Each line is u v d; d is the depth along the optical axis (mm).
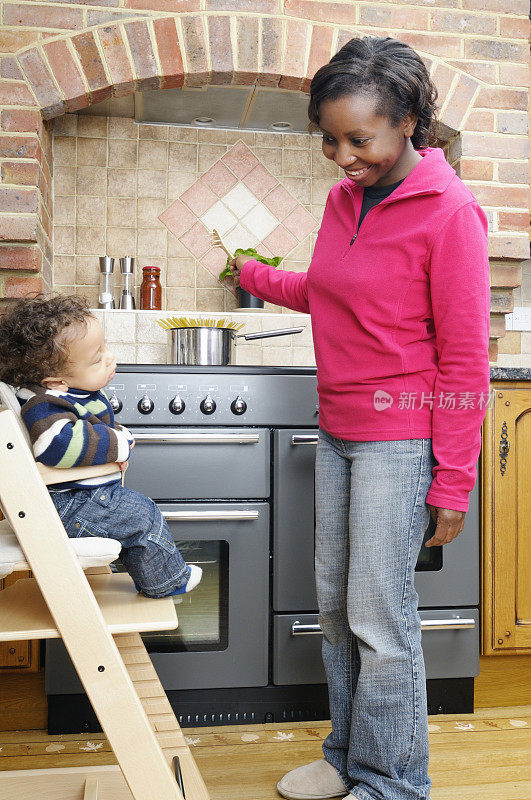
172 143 2715
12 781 1318
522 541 1979
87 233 2645
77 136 2650
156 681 1360
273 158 2773
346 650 1483
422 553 1902
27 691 1812
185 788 1279
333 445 1462
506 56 2426
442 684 1924
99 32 2242
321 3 2340
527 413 1997
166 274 2689
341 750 1475
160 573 1104
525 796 1457
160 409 1830
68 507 1077
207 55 2281
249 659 1816
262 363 2543
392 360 1312
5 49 2199
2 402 1061
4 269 2197
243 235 2742
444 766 1592
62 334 1074
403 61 1227
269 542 1854
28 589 1244
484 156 2398
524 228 2398
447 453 1281
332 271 1360
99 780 1329
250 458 1840
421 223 1275
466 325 1253
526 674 2016
